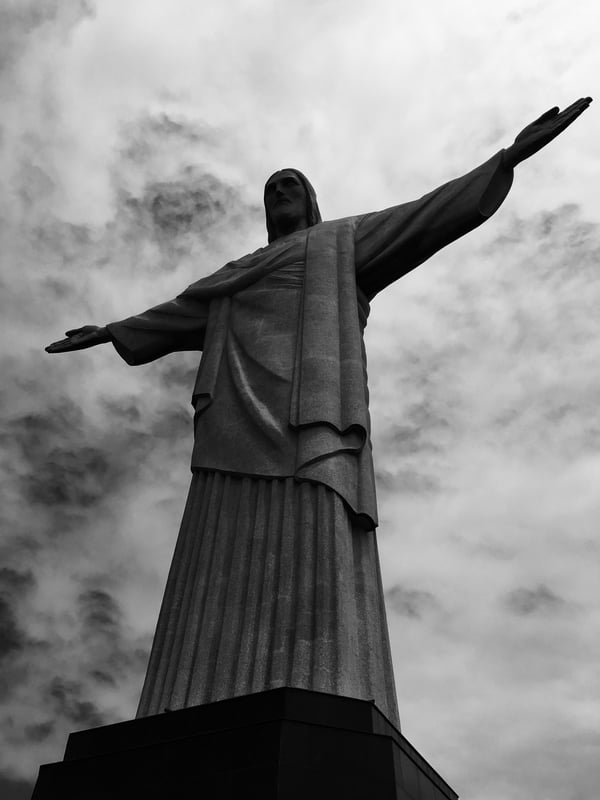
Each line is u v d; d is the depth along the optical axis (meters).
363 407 21.33
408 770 15.60
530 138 22.62
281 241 26.62
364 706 15.57
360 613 18.88
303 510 19.36
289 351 22.75
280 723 14.84
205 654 18.14
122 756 16.09
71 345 27.41
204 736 15.48
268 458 20.62
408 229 24.12
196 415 23.09
